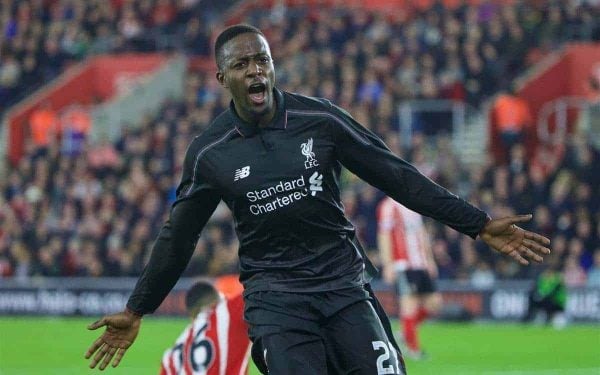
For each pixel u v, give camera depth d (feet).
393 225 118.01
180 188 49.70
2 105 230.89
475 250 162.50
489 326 154.20
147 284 50.24
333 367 48.52
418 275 117.39
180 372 58.90
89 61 230.89
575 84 201.98
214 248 162.50
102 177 190.19
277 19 226.79
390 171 48.14
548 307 154.30
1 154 220.23
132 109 215.92
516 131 184.65
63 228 179.32
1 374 107.96
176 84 222.89
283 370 46.75
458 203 48.03
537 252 47.88
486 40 203.31
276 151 47.88
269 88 47.80
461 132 191.31
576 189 164.96
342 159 48.57
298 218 47.96
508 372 106.83
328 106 48.62
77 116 209.67
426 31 204.95
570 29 210.59
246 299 49.11
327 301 48.03
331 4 243.81
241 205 48.42
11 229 182.09
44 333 147.43
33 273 176.96
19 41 234.99
